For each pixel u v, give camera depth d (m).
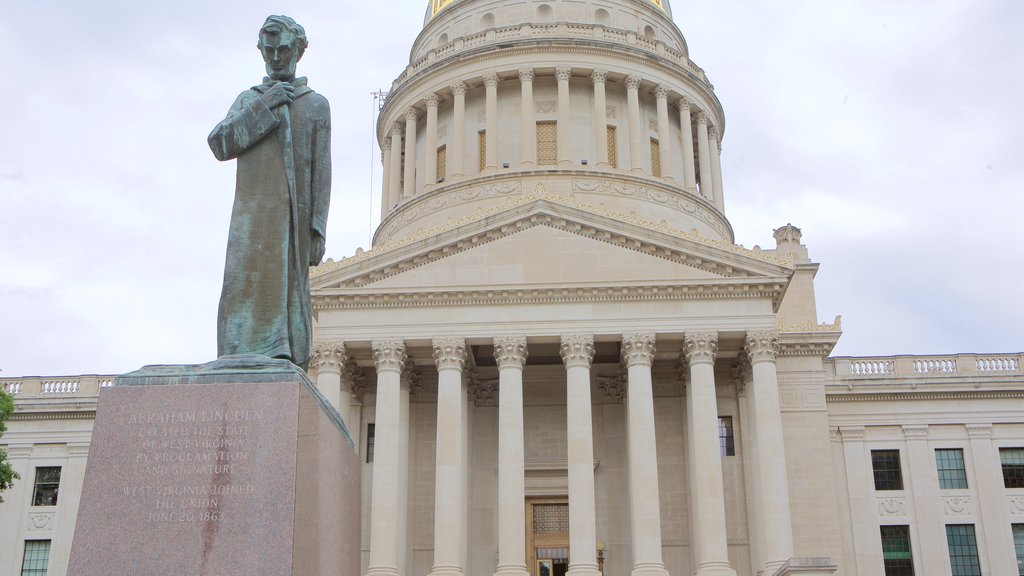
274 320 13.39
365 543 54.12
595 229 53.12
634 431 50.09
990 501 61.56
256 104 13.97
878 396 63.31
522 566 48.34
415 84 82.44
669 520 55.56
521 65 78.88
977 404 63.47
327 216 14.45
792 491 55.03
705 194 81.50
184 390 12.12
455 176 77.25
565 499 57.50
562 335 51.56
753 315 51.56
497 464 57.16
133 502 11.73
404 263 52.91
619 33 81.62
